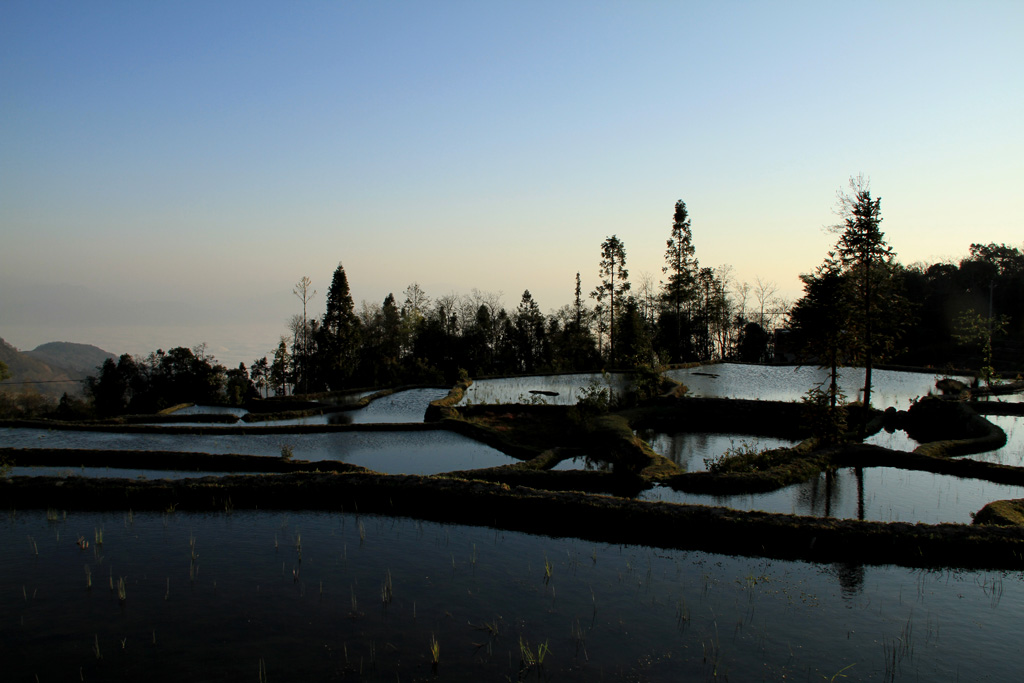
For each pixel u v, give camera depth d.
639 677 8.45
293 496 16.50
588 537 14.30
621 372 56.16
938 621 10.26
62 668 8.56
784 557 13.12
